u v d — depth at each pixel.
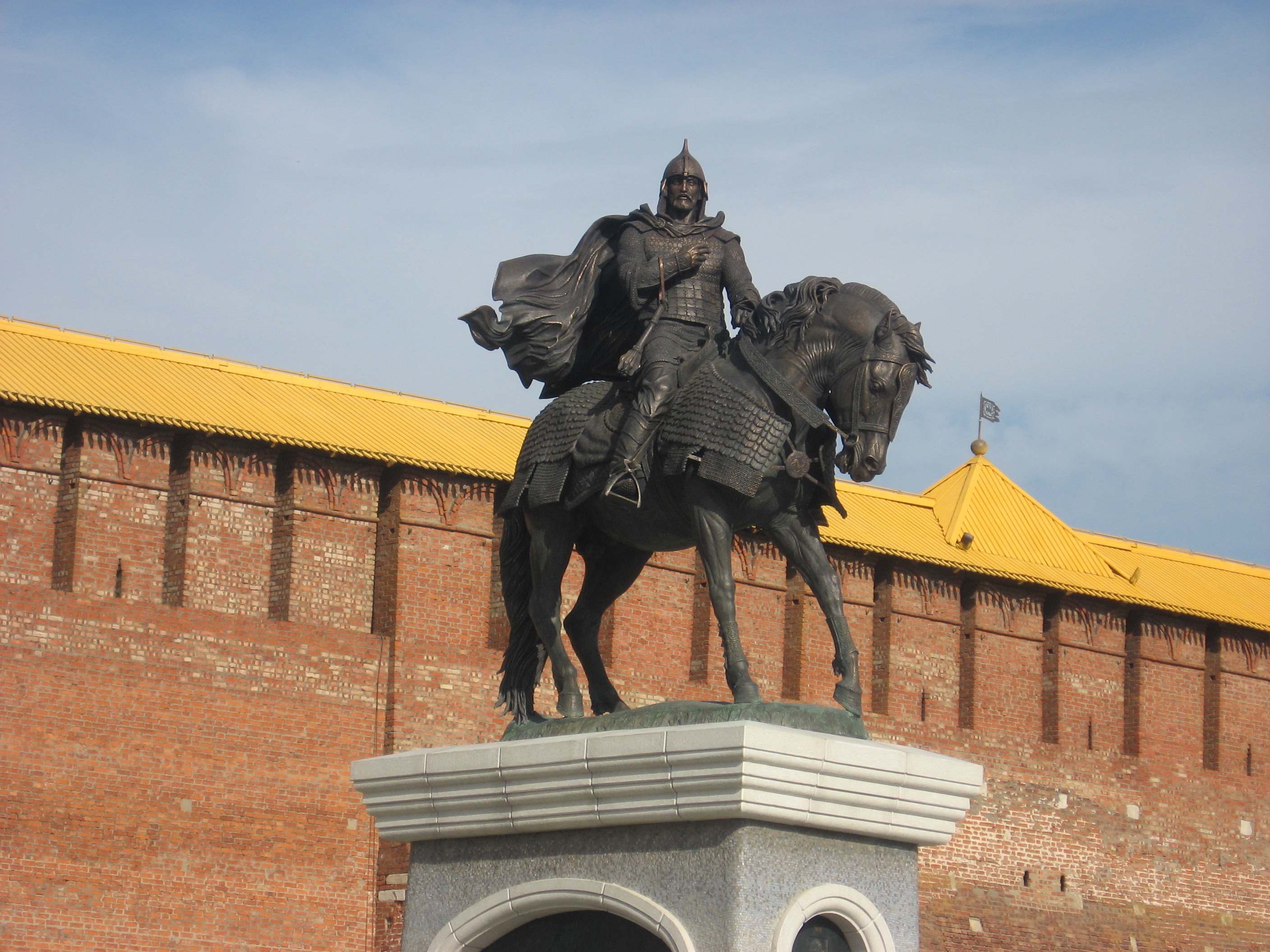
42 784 30.30
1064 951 40.62
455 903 10.20
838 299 10.62
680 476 10.48
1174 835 43.22
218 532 32.94
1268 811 45.06
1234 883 44.00
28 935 29.73
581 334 11.45
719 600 10.30
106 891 30.55
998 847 40.38
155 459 32.78
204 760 31.81
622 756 9.38
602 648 35.81
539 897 9.75
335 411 35.47
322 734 33.00
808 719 9.77
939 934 38.84
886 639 40.12
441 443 35.47
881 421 10.45
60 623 30.91
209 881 31.50
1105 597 42.69
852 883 9.52
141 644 31.58
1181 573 46.47
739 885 9.09
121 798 30.95
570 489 11.06
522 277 11.35
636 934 9.67
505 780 9.88
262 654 32.69
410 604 34.06
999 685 41.47
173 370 34.72
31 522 31.62
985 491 44.16
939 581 41.28
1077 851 41.56
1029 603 42.41
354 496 34.31
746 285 11.08
